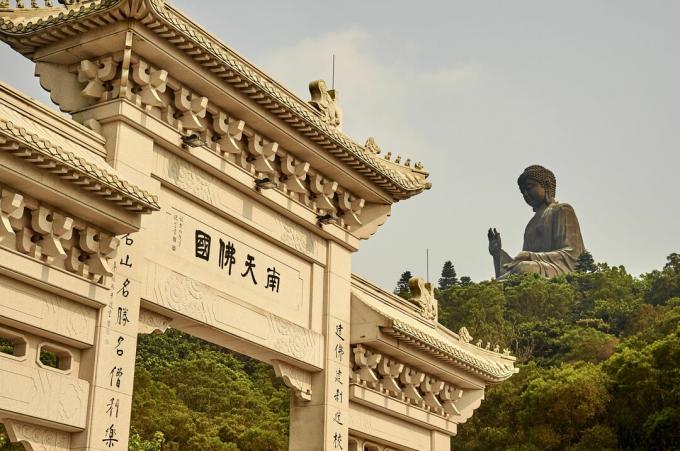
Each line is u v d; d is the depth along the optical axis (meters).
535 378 66.06
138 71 18.72
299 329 22.53
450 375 27.62
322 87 23.31
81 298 17.06
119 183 16.78
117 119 18.42
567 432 59.22
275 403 74.38
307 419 22.97
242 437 65.31
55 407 16.42
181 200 19.88
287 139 21.94
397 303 27.78
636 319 104.56
